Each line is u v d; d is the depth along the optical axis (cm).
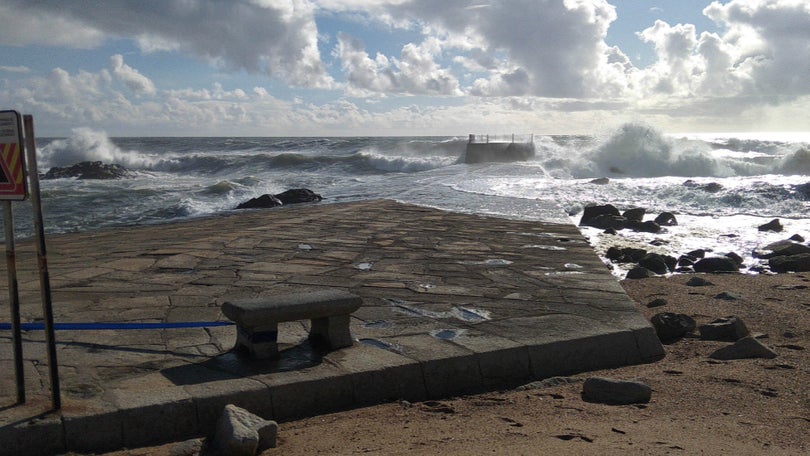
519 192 2141
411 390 455
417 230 1173
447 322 568
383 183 2566
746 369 504
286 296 490
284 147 6159
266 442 355
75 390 398
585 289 701
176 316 579
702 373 496
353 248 970
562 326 559
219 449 350
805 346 573
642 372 507
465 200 1817
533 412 416
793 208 1852
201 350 483
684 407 420
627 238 1439
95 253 946
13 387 401
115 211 1942
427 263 850
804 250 1202
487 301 644
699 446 344
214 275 766
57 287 704
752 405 422
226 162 4297
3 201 361
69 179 3459
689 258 1167
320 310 477
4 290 695
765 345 548
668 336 618
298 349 488
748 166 3059
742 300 759
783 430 376
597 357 527
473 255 916
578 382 488
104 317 575
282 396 412
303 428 394
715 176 3042
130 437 368
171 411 380
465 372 475
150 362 454
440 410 425
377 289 693
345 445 356
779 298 777
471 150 4147
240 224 1294
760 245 1329
